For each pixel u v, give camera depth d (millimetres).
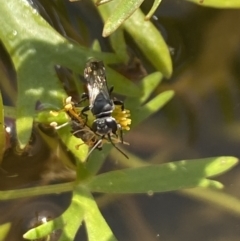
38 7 147
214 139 148
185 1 153
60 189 141
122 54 147
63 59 142
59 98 139
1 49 145
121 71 148
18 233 139
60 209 141
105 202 143
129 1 130
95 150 142
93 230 138
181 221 144
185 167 142
